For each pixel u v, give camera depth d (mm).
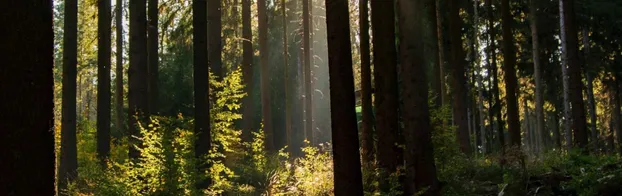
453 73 17000
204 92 10492
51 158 3979
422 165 9688
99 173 9859
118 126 21078
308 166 11523
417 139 9703
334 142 7578
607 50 28500
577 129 16031
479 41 31547
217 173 9820
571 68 16297
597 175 10180
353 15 26641
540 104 24453
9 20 3758
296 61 32438
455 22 17109
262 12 22750
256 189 11711
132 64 13070
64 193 12164
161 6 19656
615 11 25094
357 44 29797
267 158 14461
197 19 10656
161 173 8938
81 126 20156
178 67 30484
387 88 10789
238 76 11594
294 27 31844
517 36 29031
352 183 7477
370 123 12109
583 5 25125
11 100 3723
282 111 32625
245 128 19688
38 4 3920
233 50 25938
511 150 12914
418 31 9797
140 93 12992
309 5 28172
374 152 12078
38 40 3895
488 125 39281
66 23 14070
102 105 15781
